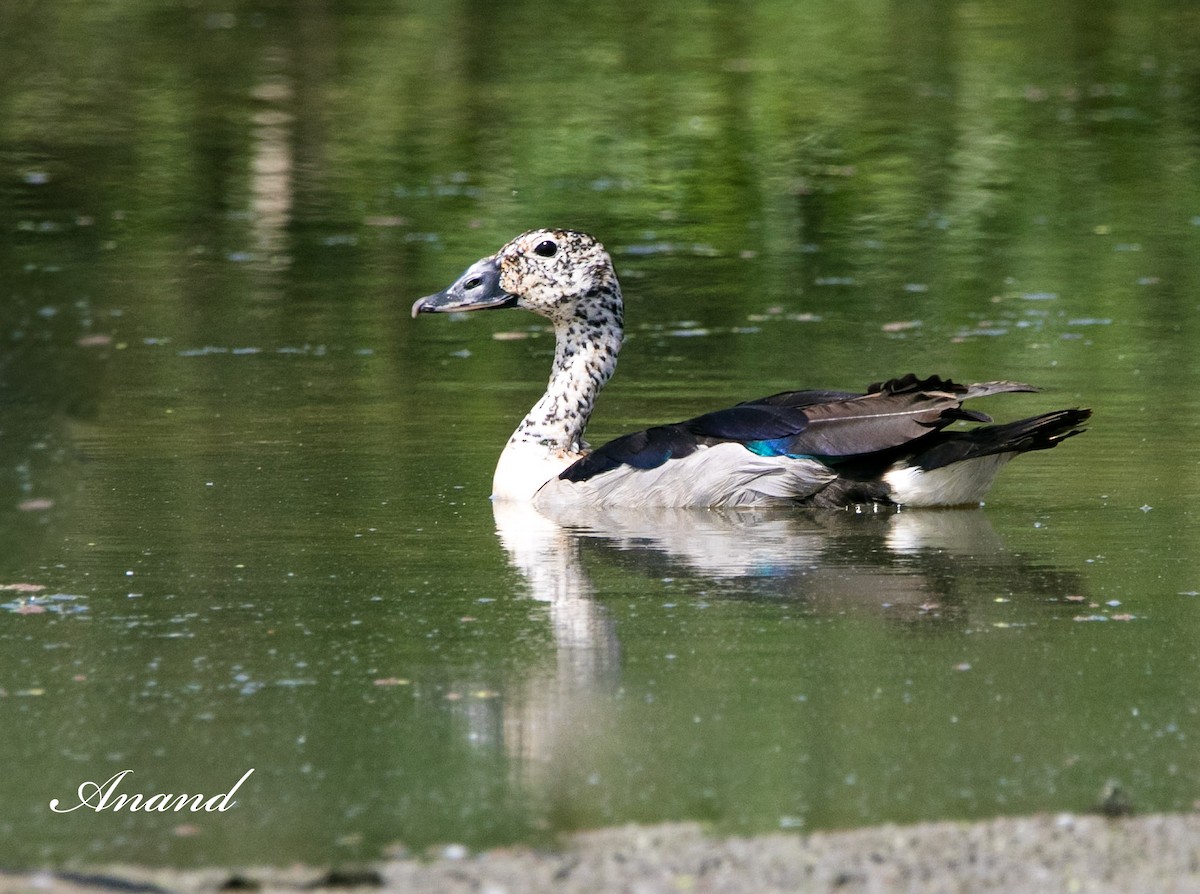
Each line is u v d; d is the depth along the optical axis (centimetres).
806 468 1334
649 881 738
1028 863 750
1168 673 966
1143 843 768
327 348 1953
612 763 855
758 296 2183
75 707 932
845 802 810
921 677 963
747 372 1819
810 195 2689
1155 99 3225
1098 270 2278
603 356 1468
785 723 900
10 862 766
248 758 866
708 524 1311
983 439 1323
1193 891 726
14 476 1440
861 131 3009
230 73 3397
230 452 1527
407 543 1253
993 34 3759
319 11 3962
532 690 952
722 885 734
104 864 763
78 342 1952
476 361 1912
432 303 1483
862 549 1228
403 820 799
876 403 1332
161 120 3072
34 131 2998
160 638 1040
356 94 3241
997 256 2370
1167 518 1301
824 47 3634
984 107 3167
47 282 2216
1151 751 862
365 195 2669
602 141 2945
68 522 1309
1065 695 934
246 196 2662
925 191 2706
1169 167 2819
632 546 1245
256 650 1018
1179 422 1603
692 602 1105
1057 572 1162
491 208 2606
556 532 1287
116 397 1736
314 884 740
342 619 1075
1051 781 830
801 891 729
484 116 3083
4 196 2633
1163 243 2420
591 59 3500
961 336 1978
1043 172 2802
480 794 823
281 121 3077
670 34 3716
